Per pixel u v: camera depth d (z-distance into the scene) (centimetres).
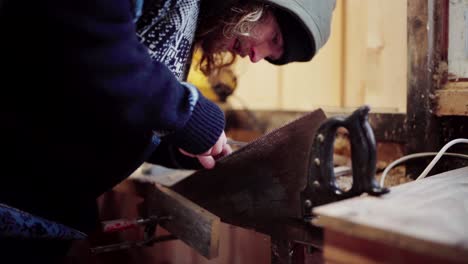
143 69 61
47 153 71
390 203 50
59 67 57
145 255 130
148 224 92
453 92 96
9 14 57
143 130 66
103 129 68
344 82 129
